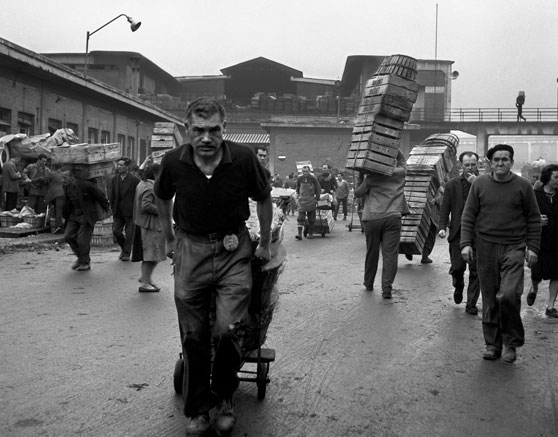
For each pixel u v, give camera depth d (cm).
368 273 1007
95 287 985
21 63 2389
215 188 421
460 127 5744
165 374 560
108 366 580
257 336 469
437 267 1295
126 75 5875
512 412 490
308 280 1107
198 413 426
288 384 543
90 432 438
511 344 616
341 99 6200
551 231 831
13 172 1794
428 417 477
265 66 7250
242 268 432
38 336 683
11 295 912
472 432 450
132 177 1293
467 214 646
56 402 492
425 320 800
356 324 770
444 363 614
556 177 824
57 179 1689
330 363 605
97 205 1156
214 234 429
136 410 477
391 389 536
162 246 941
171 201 459
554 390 542
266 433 441
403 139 5331
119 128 3819
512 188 622
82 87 3014
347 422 464
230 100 6881
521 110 5716
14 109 2512
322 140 5141
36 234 1658
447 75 6234
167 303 865
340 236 2033
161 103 5956
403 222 1283
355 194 1004
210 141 412
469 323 788
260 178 431
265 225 445
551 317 839
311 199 1906
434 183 1312
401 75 1037
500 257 623
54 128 2923
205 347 428
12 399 498
